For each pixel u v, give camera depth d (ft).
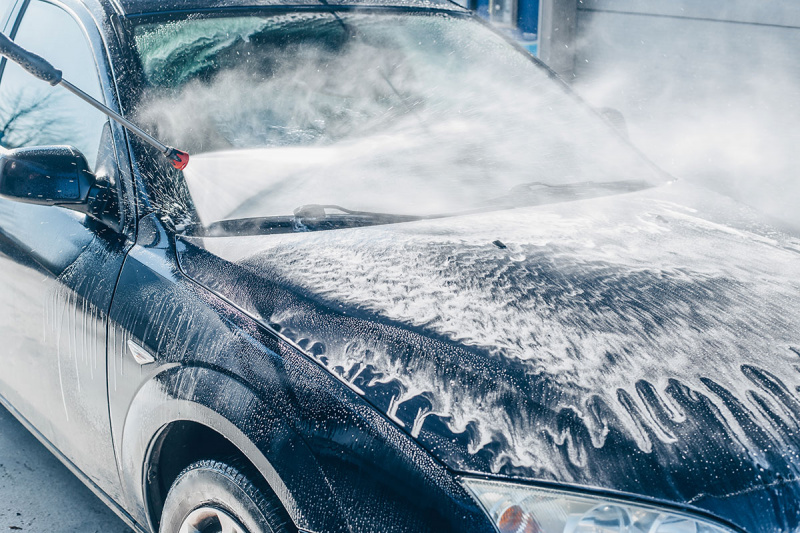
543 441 4.43
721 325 5.39
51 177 6.64
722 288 5.92
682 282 5.98
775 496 4.28
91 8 7.93
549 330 5.22
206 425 5.52
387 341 5.12
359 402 4.80
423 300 5.51
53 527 8.38
